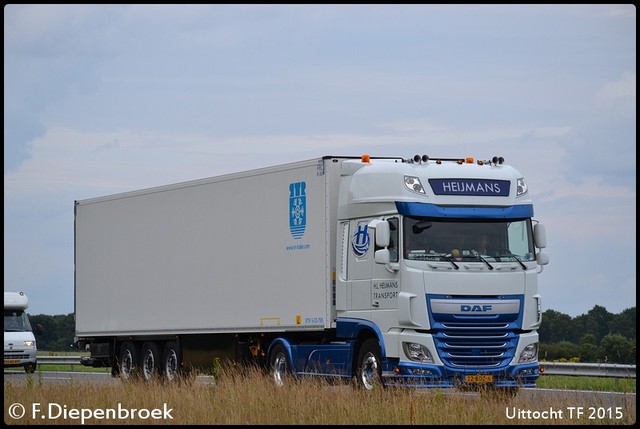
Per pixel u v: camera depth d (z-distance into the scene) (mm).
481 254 40719
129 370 58469
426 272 39844
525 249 41500
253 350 49375
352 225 42656
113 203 59406
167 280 54531
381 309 40938
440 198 40562
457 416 31797
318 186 44375
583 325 98375
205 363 52219
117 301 58719
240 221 49219
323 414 32625
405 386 39344
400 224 40250
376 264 41219
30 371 76000
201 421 32531
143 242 56625
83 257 61938
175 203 54125
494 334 40406
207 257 51500
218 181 50875
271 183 47281
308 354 45125
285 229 46250
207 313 51312
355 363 42562
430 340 39688
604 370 51531
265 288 47375
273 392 38156
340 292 43031
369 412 32812
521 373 40781
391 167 41312
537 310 41406
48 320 136250
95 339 61469
